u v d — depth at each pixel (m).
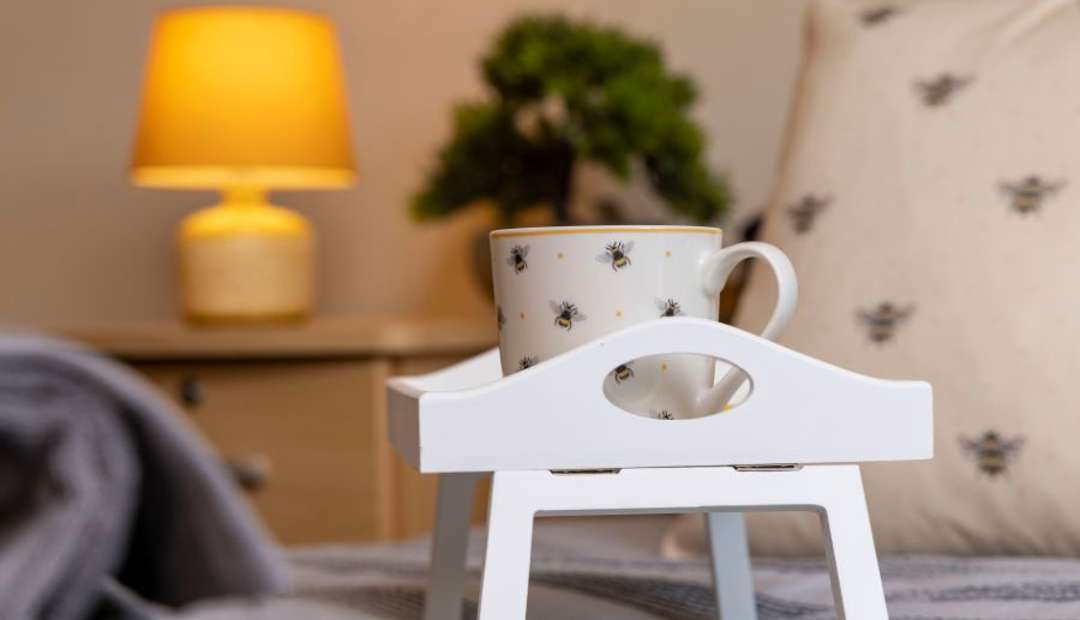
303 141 1.88
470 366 0.68
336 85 1.95
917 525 0.94
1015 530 0.91
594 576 0.86
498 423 0.50
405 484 1.83
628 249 0.54
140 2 2.36
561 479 0.51
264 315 1.94
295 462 1.79
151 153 1.88
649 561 0.98
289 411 1.80
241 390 1.81
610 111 1.83
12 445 0.36
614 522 1.22
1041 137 0.98
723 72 2.08
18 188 2.39
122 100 2.37
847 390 0.52
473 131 1.92
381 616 0.79
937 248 0.97
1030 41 1.03
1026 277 0.93
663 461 0.51
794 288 0.54
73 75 2.38
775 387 0.52
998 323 0.93
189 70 1.87
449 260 2.26
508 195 1.91
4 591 0.34
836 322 0.99
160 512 0.38
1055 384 0.90
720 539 0.71
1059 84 0.99
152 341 1.80
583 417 0.51
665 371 0.54
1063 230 0.94
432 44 2.27
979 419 0.92
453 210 1.94
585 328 0.54
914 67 1.06
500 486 0.50
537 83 1.90
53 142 2.38
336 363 1.78
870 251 1.00
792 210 1.07
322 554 1.05
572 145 1.89
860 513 0.52
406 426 0.53
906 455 0.52
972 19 1.07
